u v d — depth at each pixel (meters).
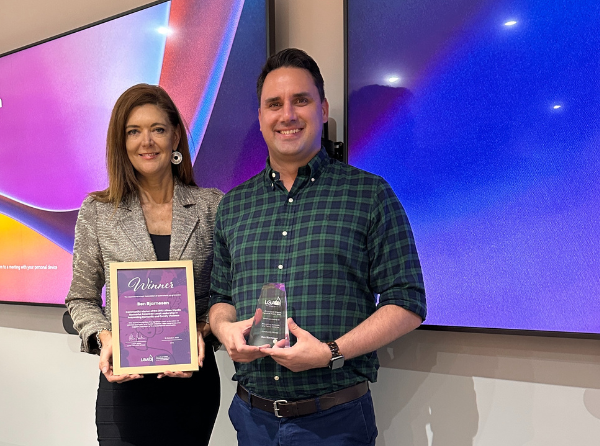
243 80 1.85
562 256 1.37
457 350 1.57
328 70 1.76
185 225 1.55
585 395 1.40
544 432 1.45
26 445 2.52
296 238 1.31
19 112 2.39
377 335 1.19
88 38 2.19
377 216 1.28
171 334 1.42
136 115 1.51
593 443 1.39
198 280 1.55
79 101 2.22
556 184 1.38
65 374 2.39
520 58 1.42
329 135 1.76
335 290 1.25
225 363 1.97
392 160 1.60
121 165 1.55
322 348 1.16
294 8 1.83
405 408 1.64
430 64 1.54
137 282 1.43
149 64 2.05
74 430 2.37
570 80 1.36
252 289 1.32
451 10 1.50
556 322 1.38
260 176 1.47
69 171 2.26
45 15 2.41
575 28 1.35
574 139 1.35
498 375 1.51
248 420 1.34
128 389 1.49
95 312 1.53
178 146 1.65
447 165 1.52
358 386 1.29
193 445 1.52
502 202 1.45
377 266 1.28
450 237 1.52
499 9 1.44
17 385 2.54
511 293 1.44
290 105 1.33
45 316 2.44
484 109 1.47
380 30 1.61
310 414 1.26
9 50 2.52
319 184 1.36
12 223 2.44
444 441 1.58
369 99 1.63
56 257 2.31
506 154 1.44
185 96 1.98
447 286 1.53
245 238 1.36
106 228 1.54
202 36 1.93
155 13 2.04
